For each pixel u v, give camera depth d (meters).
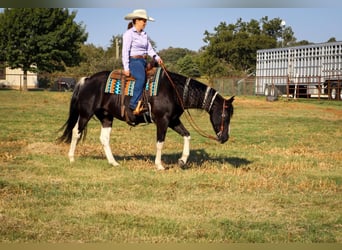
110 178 8.78
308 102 36.41
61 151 11.92
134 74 9.35
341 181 9.11
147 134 16.28
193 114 24.30
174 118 9.58
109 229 6.01
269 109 29.78
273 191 8.14
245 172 9.66
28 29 51.56
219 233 5.96
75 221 6.27
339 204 7.42
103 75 9.85
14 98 35.47
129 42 9.31
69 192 7.70
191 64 68.44
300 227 6.29
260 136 16.28
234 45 69.00
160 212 6.75
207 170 9.68
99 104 9.80
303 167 10.48
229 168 9.99
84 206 6.95
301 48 41.19
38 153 11.52
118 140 14.58
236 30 76.12
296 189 8.35
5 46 52.06
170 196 7.64
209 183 8.52
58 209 6.79
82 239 5.69
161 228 6.07
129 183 8.41
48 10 52.09
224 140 9.38
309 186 8.57
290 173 9.77
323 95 39.84
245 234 5.93
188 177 8.95
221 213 6.79
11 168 9.53
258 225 6.30
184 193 7.86
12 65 52.12
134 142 14.16
